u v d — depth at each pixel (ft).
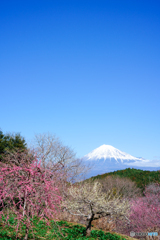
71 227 47.21
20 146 81.51
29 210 27.45
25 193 25.57
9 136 85.81
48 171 28.53
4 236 31.58
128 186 100.17
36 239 33.45
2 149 78.23
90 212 45.14
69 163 76.18
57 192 30.35
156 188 89.20
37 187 26.86
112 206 43.52
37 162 28.37
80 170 75.72
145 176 120.88
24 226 37.14
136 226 57.47
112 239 43.14
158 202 66.49
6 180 26.40
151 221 56.18
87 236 42.52
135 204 65.51
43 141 77.56
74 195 45.06
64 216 54.80
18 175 26.86
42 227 39.78
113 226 54.60
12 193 25.64
